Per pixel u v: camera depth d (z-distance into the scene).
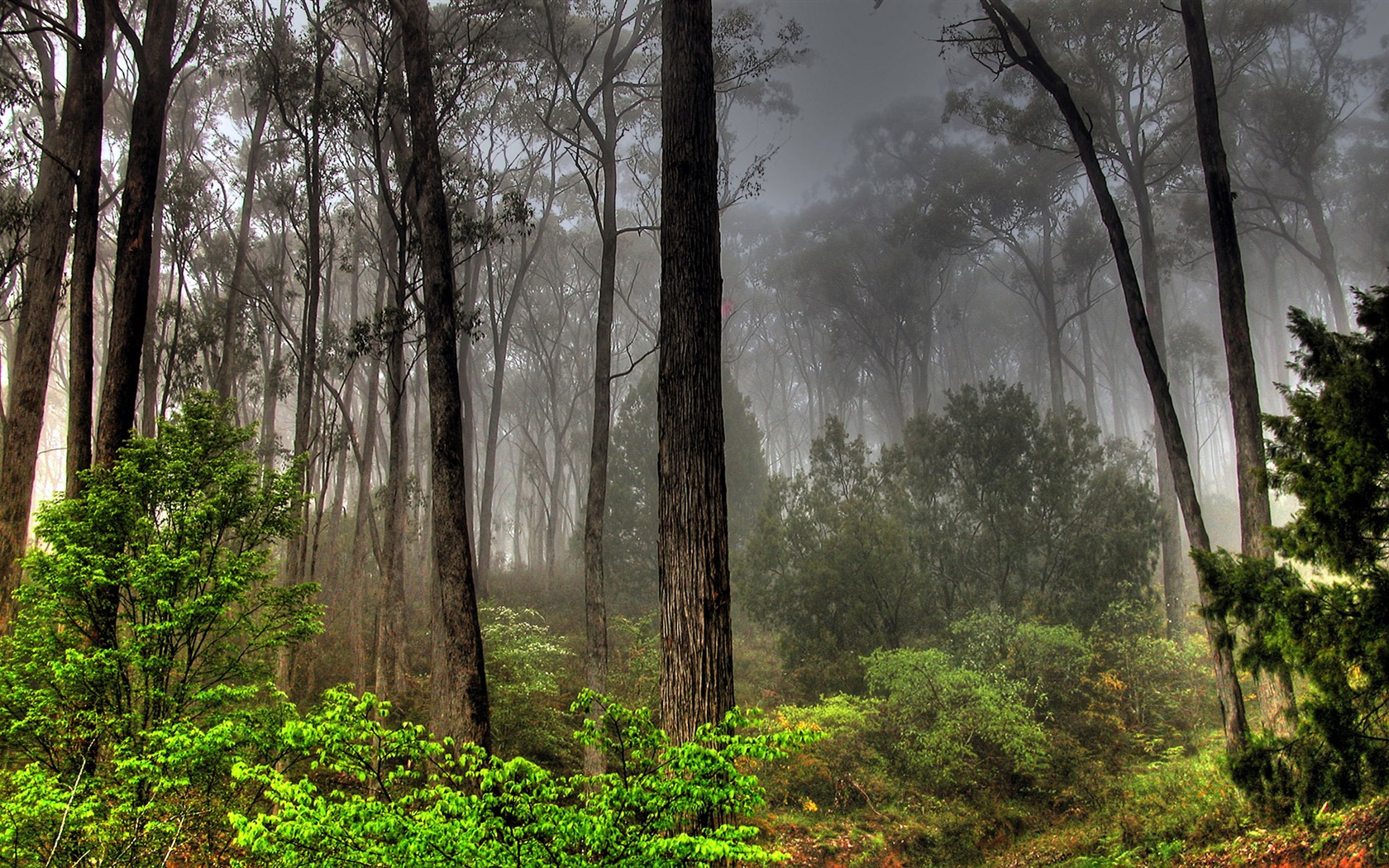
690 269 7.42
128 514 7.69
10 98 17.81
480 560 26.98
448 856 3.94
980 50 16.39
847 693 17.81
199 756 6.05
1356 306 7.24
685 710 6.52
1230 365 13.08
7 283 19.91
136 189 10.59
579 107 17.80
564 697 17.31
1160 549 25.41
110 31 23.81
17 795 5.39
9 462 12.30
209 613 7.41
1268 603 7.75
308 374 15.75
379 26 17.00
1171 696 16.22
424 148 11.61
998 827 13.02
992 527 20.19
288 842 3.99
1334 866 7.45
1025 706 15.56
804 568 19.91
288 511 8.75
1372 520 6.99
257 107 23.61
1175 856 9.88
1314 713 7.23
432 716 12.81
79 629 7.33
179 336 21.64
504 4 19.80
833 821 13.42
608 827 4.11
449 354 11.00
